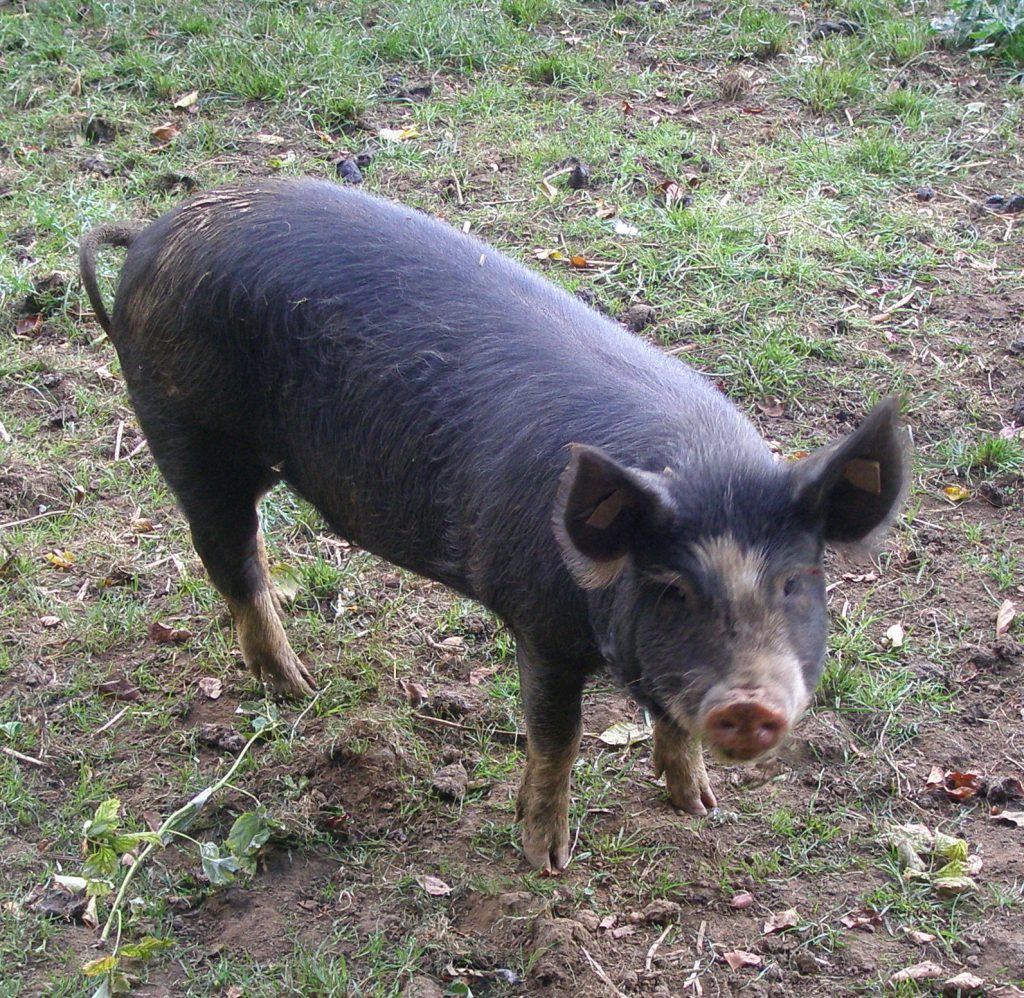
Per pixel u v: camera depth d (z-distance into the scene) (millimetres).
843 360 2695
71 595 2359
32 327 2838
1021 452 2488
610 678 1913
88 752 2135
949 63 3705
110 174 3305
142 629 2309
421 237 2012
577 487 1626
